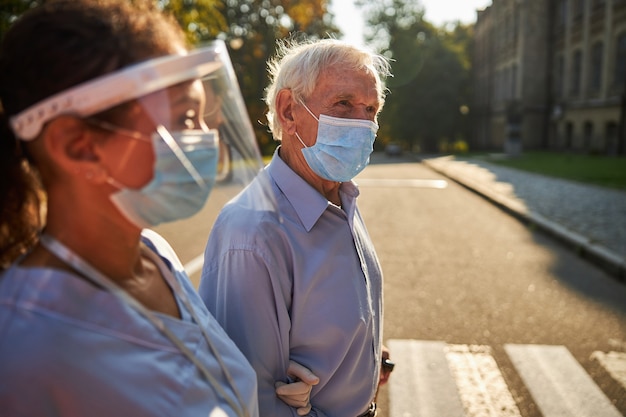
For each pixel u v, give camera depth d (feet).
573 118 113.50
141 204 2.70
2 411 2.27
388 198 47.21
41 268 2.52
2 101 2.57
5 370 2.26
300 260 4.47
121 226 2.81
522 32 130.00
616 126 96.48
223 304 4.33
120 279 2.89
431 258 23.20
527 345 13.53
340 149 4.84
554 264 21.95
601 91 101.09
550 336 14.10
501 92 152.97
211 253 4.58
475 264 22.02
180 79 2.60
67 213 2.71
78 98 2.41
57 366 2.32
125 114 2.52
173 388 2.70
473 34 197.06
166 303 3.18
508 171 70.74
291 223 4.53
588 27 106.32
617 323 14.96
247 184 3.12
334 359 4.56
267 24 95.96
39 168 2.66
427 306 16.55
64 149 2.50
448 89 164.66
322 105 4.82
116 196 2.66
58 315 2.41
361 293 4.84
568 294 17.65
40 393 2.30
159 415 2.58
